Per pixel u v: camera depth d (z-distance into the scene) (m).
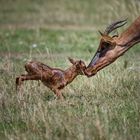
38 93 24.53
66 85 23.28
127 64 28.80
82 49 39.69
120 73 26.77
